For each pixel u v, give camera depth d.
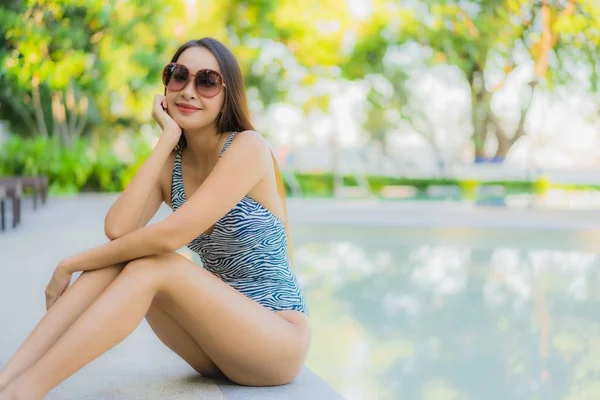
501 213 11.89
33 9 11.32
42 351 1.83
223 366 2.19
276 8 17.88
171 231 1.94
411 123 20.00
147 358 2.80
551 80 16.08
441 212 12.09
